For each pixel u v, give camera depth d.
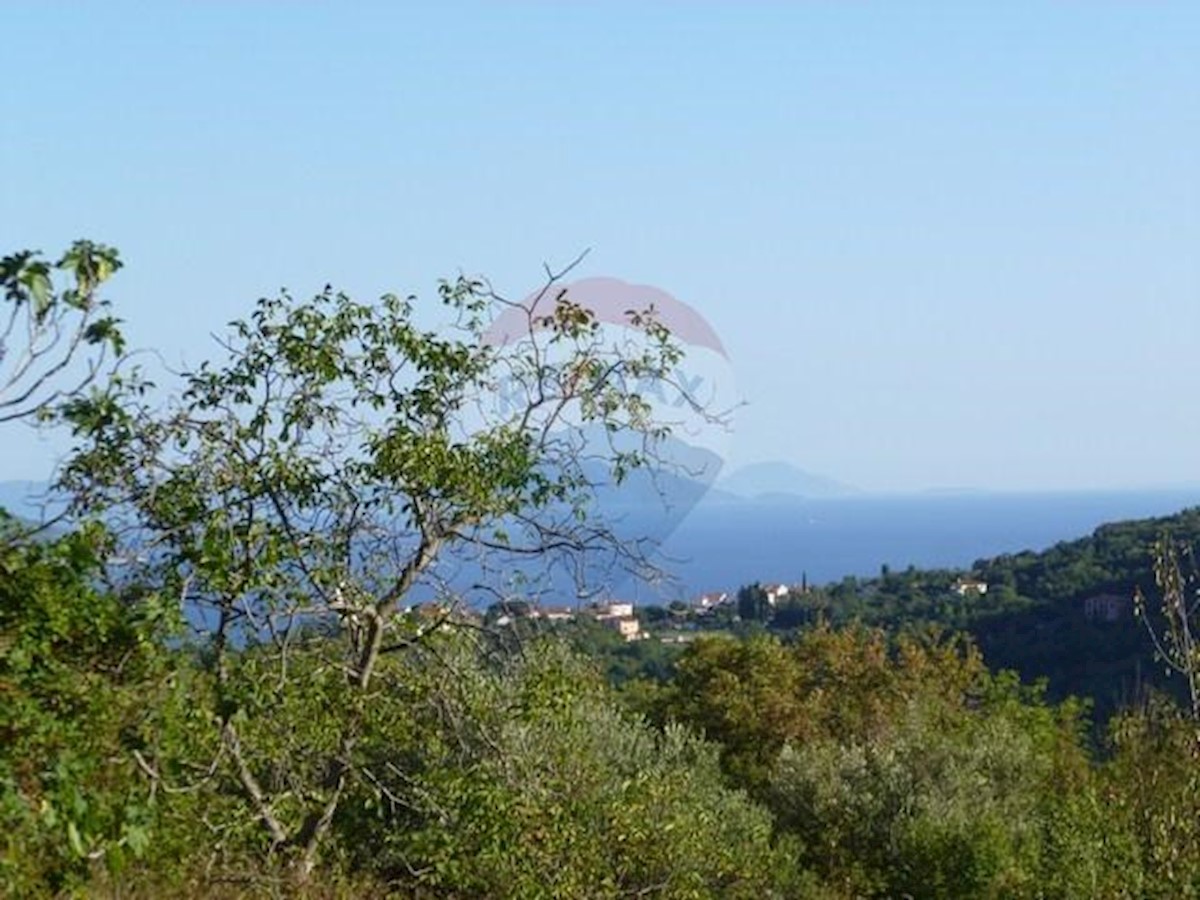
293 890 10.23
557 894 10.80
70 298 6.61
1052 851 18.39
